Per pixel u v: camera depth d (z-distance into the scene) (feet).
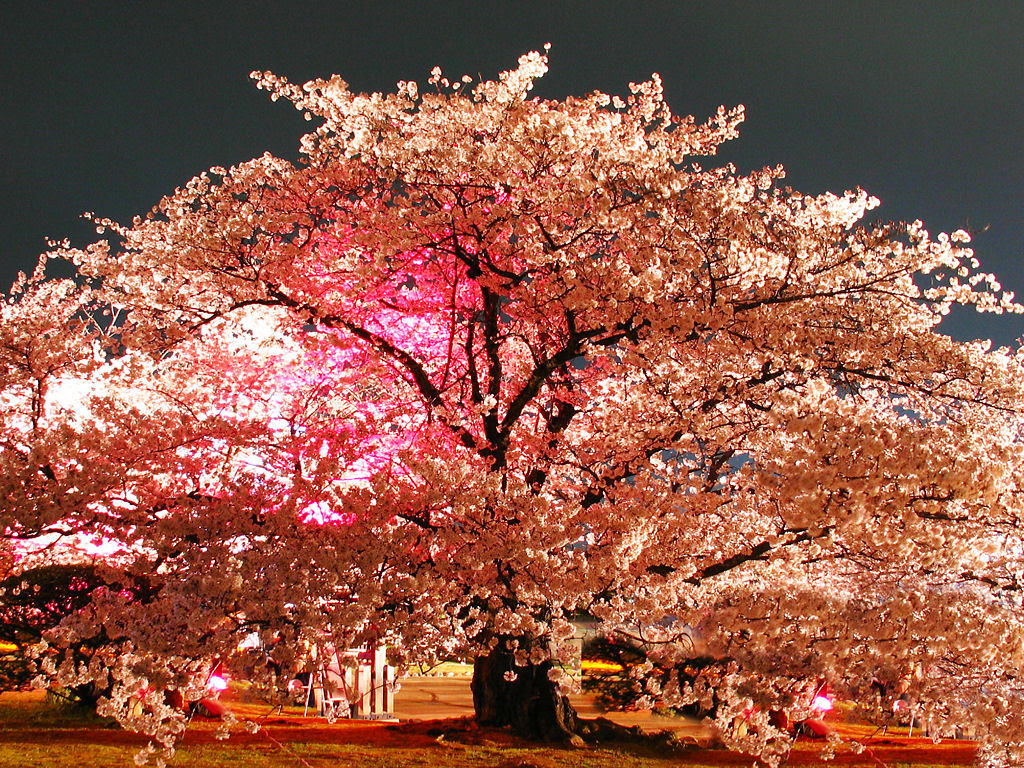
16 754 31.50
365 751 34.12
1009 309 30.09
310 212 34.73
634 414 31.91
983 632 23.89
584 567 25.48
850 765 35.22
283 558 25.32
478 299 39.60
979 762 30.60
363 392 37.86
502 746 35.83
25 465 25.77
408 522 27.35
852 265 29.99
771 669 26.99
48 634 24.22
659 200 28.50
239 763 31.40
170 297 31.35
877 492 21.70
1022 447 22.91
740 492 28.27
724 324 29.48
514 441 35.55
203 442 29.14
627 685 43.32
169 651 23.30
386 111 31.96
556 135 29.27
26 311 30.99
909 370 30.55
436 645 26.45
